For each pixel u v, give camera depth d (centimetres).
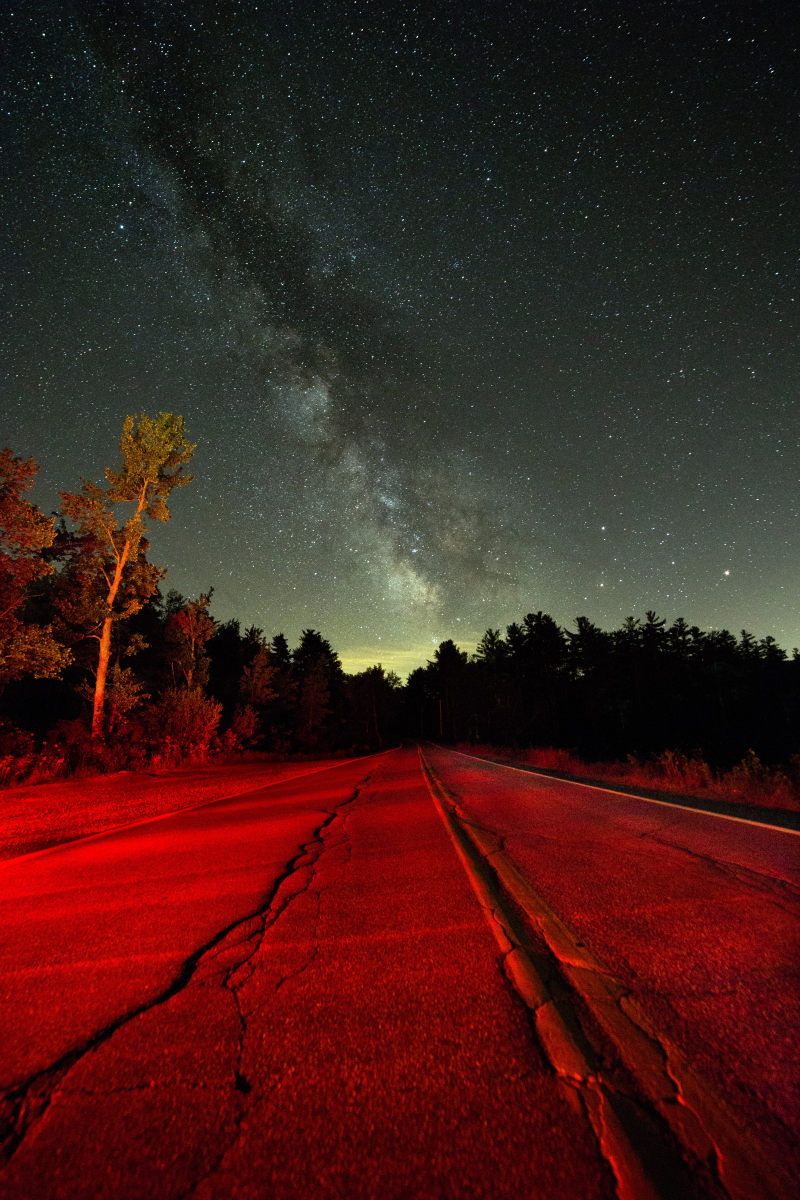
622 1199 129
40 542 1939
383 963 274
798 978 240
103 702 2217
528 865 461
